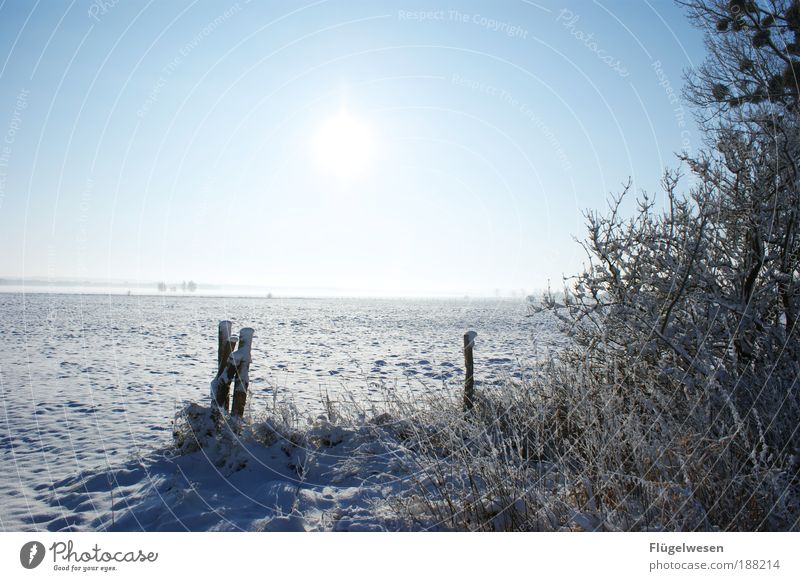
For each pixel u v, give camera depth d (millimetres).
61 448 6602
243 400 6109
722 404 3965
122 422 8008
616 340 5266
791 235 4738
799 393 3934
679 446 3645
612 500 3783
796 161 4523
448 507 4023
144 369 14031
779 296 4855
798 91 5328
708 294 4754
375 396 9781
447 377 11961
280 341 23406
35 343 19469
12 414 8484
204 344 21391
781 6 6789
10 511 4707
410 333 28469
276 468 5473
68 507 4781
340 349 19891
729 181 4930
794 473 3561
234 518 4344
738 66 6648
